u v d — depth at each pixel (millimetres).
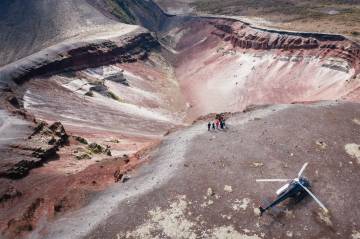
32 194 34344
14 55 114500
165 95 99750
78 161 43750
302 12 138250
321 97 80438
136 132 66625
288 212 27297
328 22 111562
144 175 32750
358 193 29000
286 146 34281
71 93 78438
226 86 101000
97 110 74188
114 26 129375
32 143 43688
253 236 25422
